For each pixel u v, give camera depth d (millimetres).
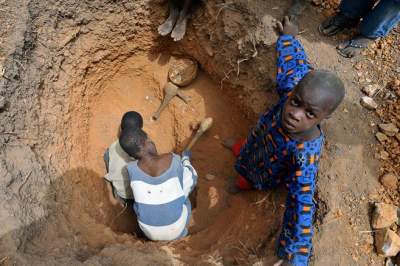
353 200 2406
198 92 3639
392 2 2498
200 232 2947
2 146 2451
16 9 2764
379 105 2742
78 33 3166
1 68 2588
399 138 2586
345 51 2904
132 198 3135
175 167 2721
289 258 2080
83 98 3398
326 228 2312
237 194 3080
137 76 3758
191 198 3268
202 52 3430
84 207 2783
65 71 3127
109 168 3119
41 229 2334
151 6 3254
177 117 3613
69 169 2875
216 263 2453
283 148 2061
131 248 2457
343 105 2734
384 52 2947
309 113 1742
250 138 2408
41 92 2877
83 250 2389
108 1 3135
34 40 2854
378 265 2248
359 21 2994
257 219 2660
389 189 2443
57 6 2945
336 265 2227
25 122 2650
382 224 2289
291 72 2283
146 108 3730
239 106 3361
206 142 3479
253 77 3027
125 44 3492
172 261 2436
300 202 1971
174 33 3223
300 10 2941
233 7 2996
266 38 2869
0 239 2150
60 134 2932
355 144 2590
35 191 2443
